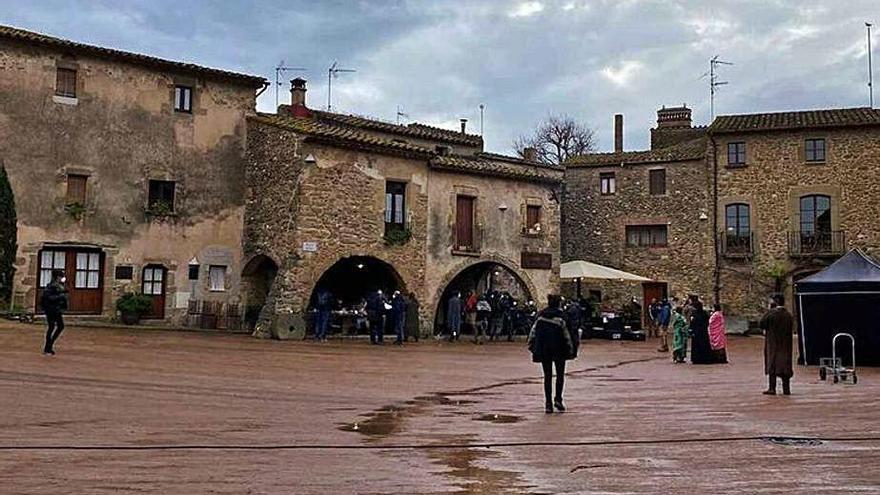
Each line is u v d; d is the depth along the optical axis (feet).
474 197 95.50
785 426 32.27
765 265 115.85
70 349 54.13
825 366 54.08
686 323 68.08
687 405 38.86
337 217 83.10
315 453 25.48
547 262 101.65
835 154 114.01
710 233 118.93
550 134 189.98
